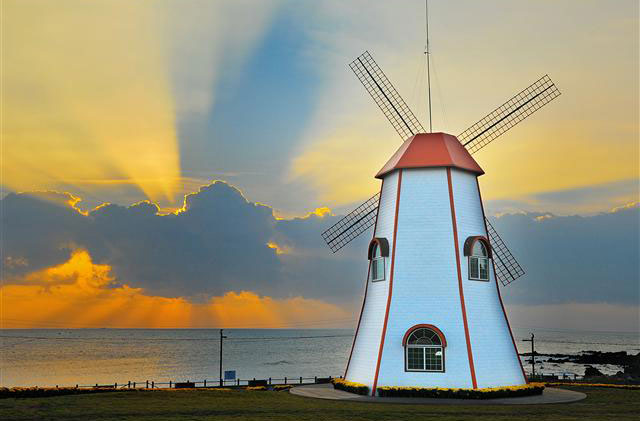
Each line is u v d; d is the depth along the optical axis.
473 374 38.38
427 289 40.22
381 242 42.12
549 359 149.88
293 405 34.44
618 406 34.31
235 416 29.94
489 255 42.09
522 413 31.22
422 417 29.70
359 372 42.06
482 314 40.47
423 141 43.81
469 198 42.75
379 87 50.19
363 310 43.88
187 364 152.75
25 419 27.98
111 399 35.31
